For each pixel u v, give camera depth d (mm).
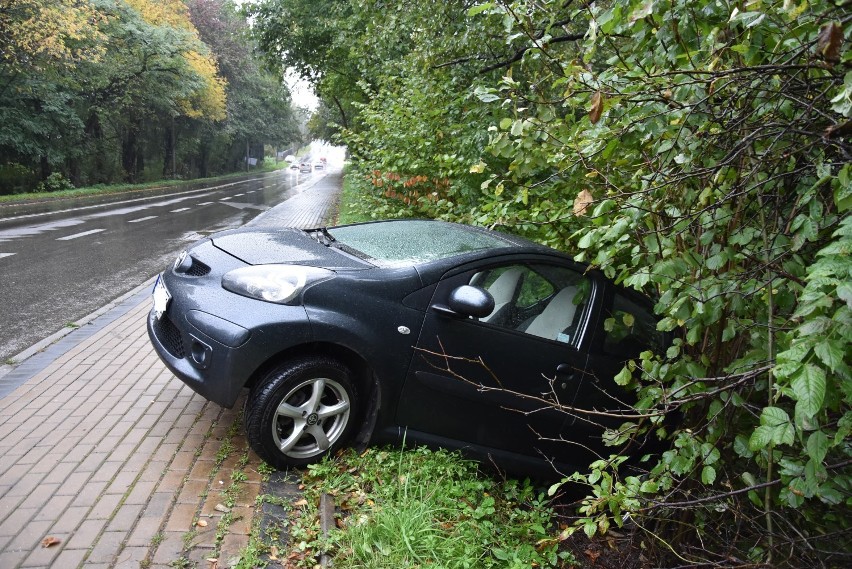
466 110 7664
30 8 23734
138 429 4012
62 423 4070
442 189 8172
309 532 3004
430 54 8336
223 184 51844
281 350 3402
